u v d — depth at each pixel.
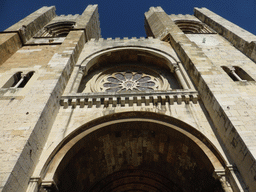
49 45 19.23
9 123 8.91
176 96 12.39
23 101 10.20
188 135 10.59
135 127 11.88
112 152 13.11
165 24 24.34
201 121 10.95
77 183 12.34
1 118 9.24
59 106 11.98
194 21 28.78
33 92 10.91
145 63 20.78
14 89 12.13
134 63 20.80
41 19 25.92
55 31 27.58
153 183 13.88
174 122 11.32
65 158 9.78
